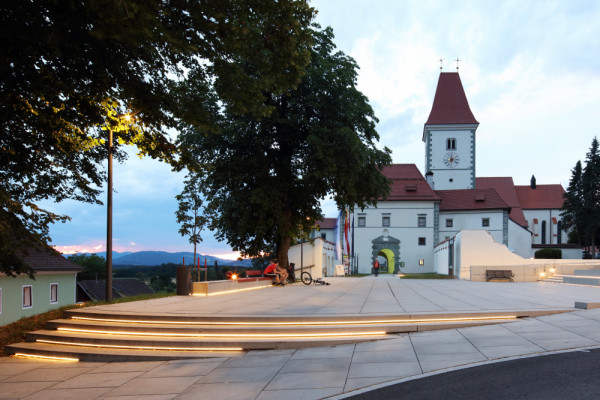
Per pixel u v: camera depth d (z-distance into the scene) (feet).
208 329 28.68
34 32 22.21
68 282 100.58
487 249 94.68
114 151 39.47
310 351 25.67
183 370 23.18
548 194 239.50
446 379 18.90
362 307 36.19
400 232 174.81
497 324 30.32
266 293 53.26
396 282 81.10
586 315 31.91
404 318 30.53
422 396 16.98
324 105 70.18
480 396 16.60
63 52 24.97
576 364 20.06
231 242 82.12
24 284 84.74
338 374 20.84
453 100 228.43
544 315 32.71
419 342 26.05
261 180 71.77
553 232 233.55
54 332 31.09
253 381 20.63
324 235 206.59
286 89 33.53
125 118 33.73
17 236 27.37
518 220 211.61
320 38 74.33
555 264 90.07
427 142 225.76
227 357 25.27
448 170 222.69
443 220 182.60
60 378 23.02
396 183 181.06
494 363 20.90
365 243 175.32
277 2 25.96
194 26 25.45
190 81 31.63
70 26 22.89
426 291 55.47
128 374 23.11
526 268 89.25
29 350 28.19
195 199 75.61
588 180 186.80
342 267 116.98
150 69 29.27
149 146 35.55
